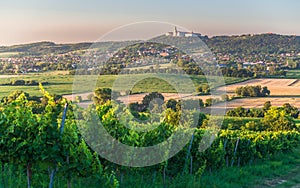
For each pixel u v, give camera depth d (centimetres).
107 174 834
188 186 933
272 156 1739
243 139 1434
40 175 777
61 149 692
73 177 783
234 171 1184
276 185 1091
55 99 836
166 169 987
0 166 797
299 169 1412
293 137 2302
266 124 3381
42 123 684
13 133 680
